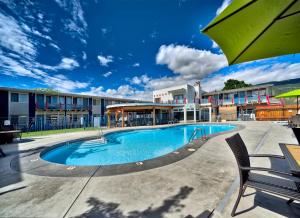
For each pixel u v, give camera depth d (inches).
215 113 990.4
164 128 637.9
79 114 862.5
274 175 122.6
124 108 714.2
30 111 694.5
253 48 70.7
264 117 787.4
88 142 385.7
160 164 156.9
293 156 87.4
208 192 100.3
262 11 52.0
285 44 70.1
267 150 201.6
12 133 337.1
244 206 83.7
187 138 493.4
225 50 69.9
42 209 88.1
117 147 364.8
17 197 101.4
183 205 87.5
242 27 58.1
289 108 727.1
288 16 54.8
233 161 163.5
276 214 76.6
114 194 101.8
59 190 109.6
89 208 87.7
